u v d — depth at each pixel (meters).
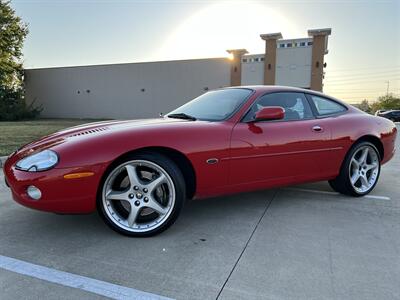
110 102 30.75
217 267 2.36
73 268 2.32
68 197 2.58
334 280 2.21
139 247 2.65
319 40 23.16
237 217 3.36
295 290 2.09
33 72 33.47
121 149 2.67
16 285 2.10
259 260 2.46
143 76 29.27
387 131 4.32
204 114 3.45
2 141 9.10
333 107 4.04
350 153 3.94
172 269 2.32
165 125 2.97
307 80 23.70
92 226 3.05
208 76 26.95
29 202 2.60
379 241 2.82
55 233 2.90
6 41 29.55
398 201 3.96
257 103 3.41
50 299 1.96
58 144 2.73
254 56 25.06
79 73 31.62
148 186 2.81
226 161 3.05
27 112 30.23
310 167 3.62
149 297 2.00
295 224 3.19
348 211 3.58
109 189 2.75
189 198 3.08
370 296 2.03
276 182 3.41
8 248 2.61
